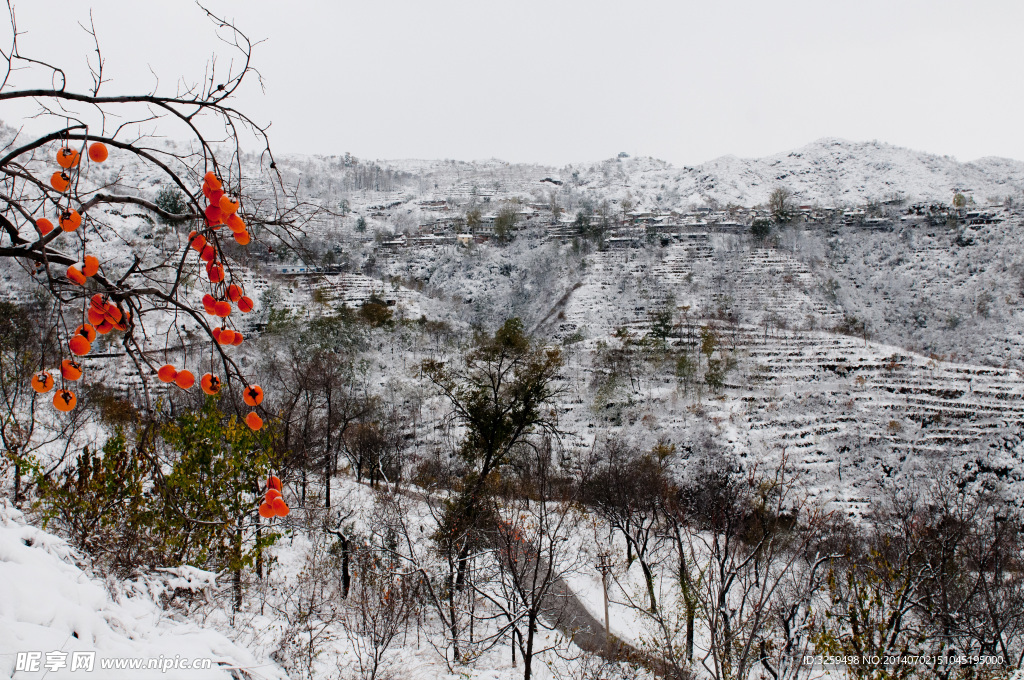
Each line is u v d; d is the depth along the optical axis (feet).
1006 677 37.83
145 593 22.94
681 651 47.19
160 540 29.71
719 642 39.60
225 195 7.74
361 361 132.36
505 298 253.65
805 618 40.93
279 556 58.75
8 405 39.73
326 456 78.79
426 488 75.87
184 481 30.27
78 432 45.57
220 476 31.73
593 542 76.28
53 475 37.47
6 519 20.70
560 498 80.33
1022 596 47.01
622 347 170.81
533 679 50.93
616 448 95.55
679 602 55.88
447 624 49.24
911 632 39.68
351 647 44.01
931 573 42.57
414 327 173.47
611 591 69.72
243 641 32.65
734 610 42.65
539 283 260.21
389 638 41.75
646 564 65.26
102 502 28.27
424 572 50.19
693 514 87.10
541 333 205.46
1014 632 46.80
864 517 93.86
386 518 65.92
